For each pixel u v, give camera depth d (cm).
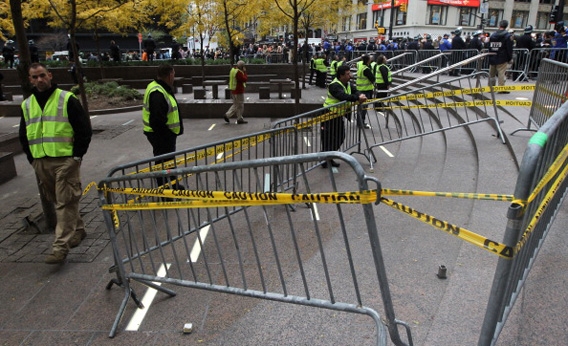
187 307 347
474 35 1689
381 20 5575
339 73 707
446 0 5291
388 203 205
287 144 609
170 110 566
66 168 416
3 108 1407
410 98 751
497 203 467
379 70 1223
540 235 277
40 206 597
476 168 614
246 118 1309
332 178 218
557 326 254
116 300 366
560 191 330
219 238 470
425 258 385
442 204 500
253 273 390
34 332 326
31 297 373
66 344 312
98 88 1677
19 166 813
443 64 1830
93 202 600
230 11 1906
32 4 1444
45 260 421
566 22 5850
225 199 262
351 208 530
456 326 276
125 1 1169
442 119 973
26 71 488
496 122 721
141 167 771
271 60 3158
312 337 295
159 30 4678
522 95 1109
